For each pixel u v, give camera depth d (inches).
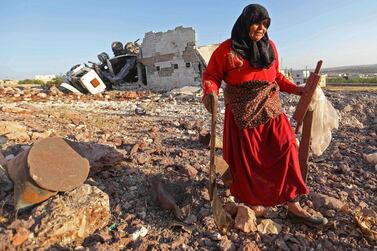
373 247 103.9
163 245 101.0
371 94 499.8
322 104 124.3
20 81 1512.1
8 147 152.3
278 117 111.6
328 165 172.2
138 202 126.2
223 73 114.5
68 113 327.6
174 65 916.6
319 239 108.3
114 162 144.8
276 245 104.4
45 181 104.7
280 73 126.5
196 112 400.5
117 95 655.8
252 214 115.1
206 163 167.2
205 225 113.5
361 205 128.8
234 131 113.3
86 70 733.3
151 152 180.9
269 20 105.3
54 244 95.0
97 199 108.3
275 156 109.1
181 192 133.1
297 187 109.0
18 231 92.4
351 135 249.3
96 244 98.9
